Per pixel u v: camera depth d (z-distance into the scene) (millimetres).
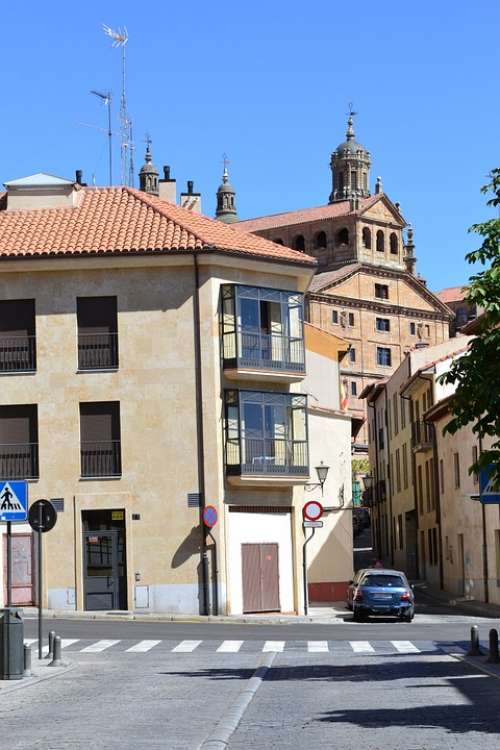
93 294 43094
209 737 13062
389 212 127312
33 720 15359
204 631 33656
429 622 39219
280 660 24797
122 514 42469
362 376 121625
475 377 20219
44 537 42344
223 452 42812
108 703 17219
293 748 12320
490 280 20109
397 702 16625
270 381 44531
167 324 42969
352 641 29875
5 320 43219
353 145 146375
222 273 43531
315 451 50281
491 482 22516
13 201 46438
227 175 150750
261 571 43531
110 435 42844
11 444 42812
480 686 18578
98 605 42188
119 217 45344
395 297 125812
